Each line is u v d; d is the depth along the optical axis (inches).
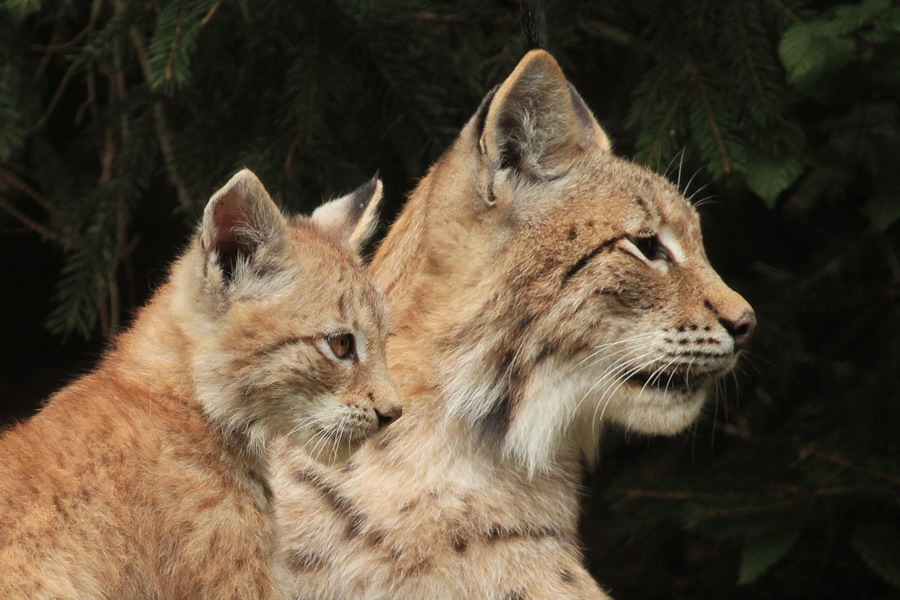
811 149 441.1
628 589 571.5
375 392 319.6
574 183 351.9
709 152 418.0
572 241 345.4
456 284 345.7
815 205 570.9
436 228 345.7
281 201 426.9
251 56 450.3
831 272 566.6
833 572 555.8
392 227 376.8
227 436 309.9
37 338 629.0
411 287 351.9
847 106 447.5
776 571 553.9
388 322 331.3
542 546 349.4
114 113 471.2
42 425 295.9
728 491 465.1
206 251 303.9
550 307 343.3
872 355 563.5
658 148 421.4
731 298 354.3
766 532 455.2
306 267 315.6
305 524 341.7
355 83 433.7
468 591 339.9
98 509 282.7
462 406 343.6
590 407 358.6
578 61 546.0
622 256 347.3
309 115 421.4
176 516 295.0
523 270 343.0
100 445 290.0
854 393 518.9
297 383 312.8
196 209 434.3
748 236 619.2
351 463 343.3
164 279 370.3
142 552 287.4
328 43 430.6
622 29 499.8
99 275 442.9
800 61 410.0
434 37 443.8
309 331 311.6
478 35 450.6
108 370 316.5
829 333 579.8
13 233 579.2
